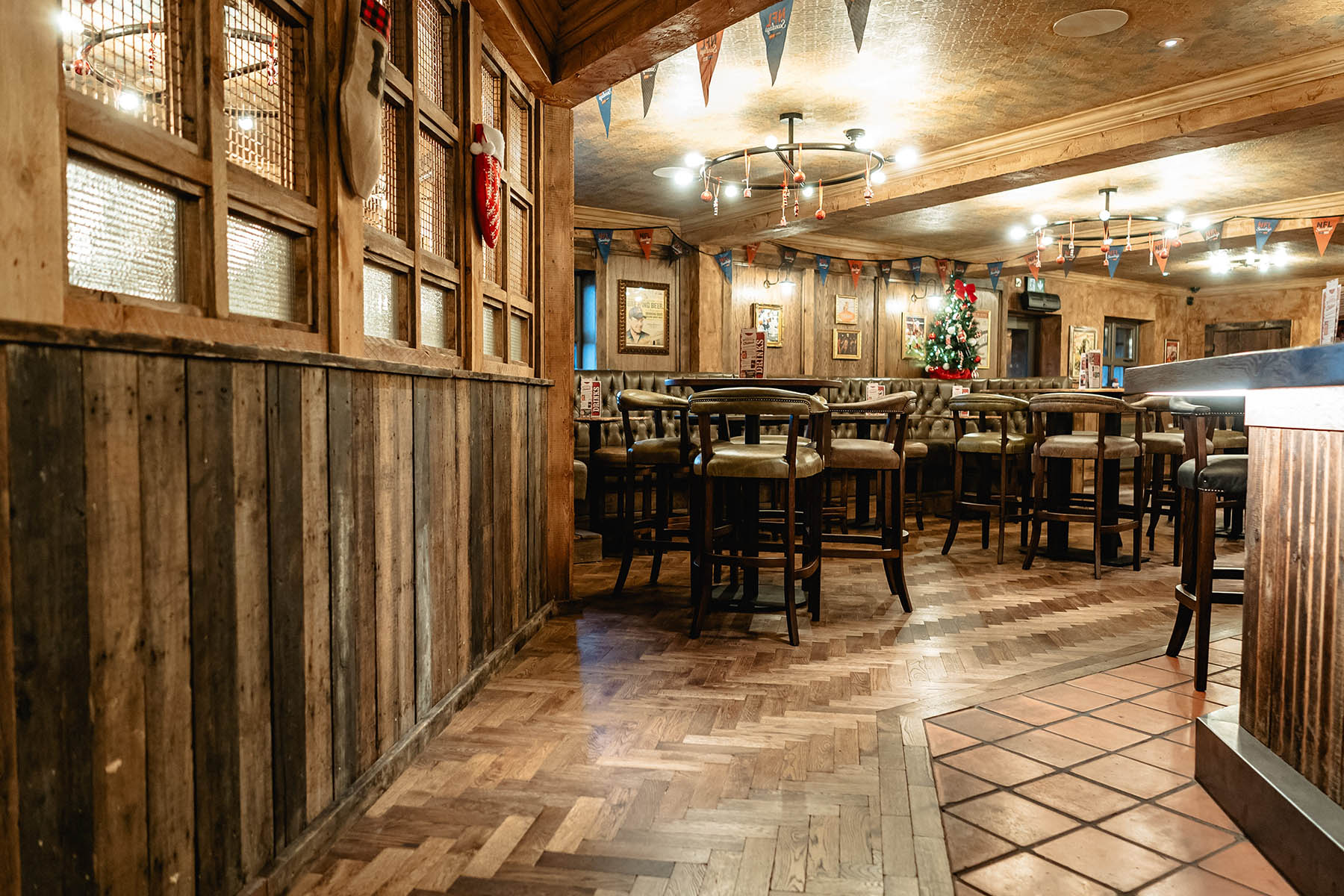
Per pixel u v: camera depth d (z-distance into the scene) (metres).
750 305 10.12
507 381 3.08
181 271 1.41
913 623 3.62
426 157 2.53
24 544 1.02
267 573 1.55
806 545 3.68
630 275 9.37
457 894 1.58
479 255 2.83
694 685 2.78
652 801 1.95
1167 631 3.48
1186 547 3.01
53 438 1.06
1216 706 2.54
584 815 1.88
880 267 11.06
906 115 6.27
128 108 1.31
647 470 6.31
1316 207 8.46
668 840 1.77
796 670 2.94
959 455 5.47
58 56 1.07
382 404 2.04
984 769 2.12
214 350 1.36
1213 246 9.73
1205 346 14.46
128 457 1.19
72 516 1.09
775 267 10.28
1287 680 1.73
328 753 1.79
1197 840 1.76
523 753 2.22
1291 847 1.57
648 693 2.70
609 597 4.14
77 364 1.10
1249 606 1.90
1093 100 5.98
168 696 1.29
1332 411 1.55
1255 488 1.88
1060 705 2.57
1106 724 2.41
